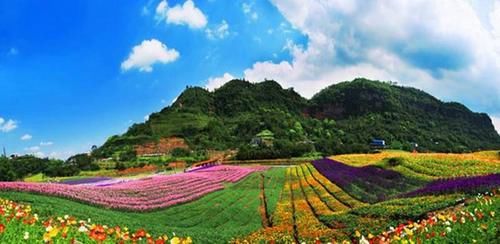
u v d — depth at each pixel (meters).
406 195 28.80
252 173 70.06
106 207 30.86
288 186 50.75
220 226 29.52
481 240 11.91
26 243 10.83
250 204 38.47
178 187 44.47
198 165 105.38
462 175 36.50
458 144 178.62
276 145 123.44
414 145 155.00
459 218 14.67
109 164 117.00
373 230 21.45
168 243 18.95
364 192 35.97
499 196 20.62
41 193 29.89
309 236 22.97
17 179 93.19
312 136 178.50
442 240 12.33
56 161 114.56
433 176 39.00
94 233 12.19
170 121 196.88
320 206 33.19
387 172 44.22
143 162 119.94
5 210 14.66
